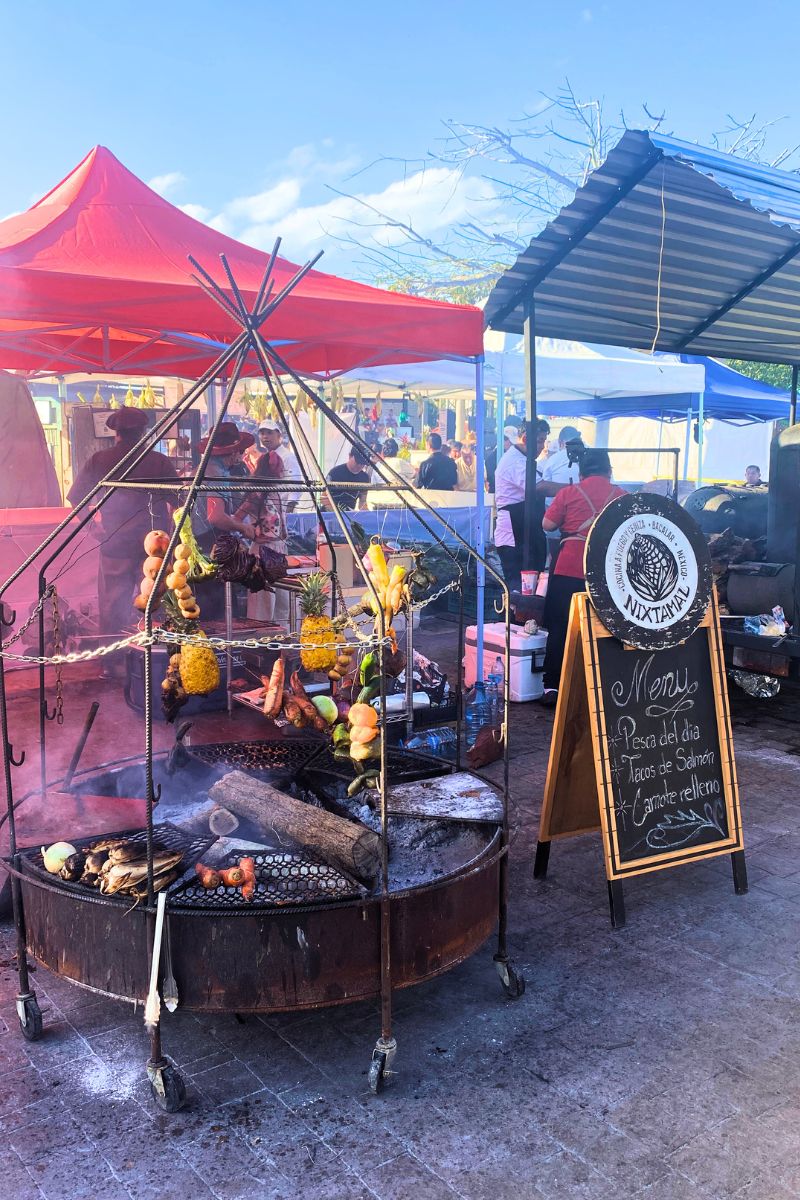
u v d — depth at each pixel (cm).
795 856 438
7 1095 265
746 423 1938
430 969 275
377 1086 264
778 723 673
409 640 512
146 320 494
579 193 597
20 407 807
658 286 762
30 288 459
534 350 743
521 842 452
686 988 324
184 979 256
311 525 1027
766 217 648
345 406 1488
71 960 269
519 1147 245
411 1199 226
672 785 382
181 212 599
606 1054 286
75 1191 229
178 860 270
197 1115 257
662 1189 230
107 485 290
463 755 535
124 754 514
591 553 363
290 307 523
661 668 382
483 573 640
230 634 549
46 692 669
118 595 674
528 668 697
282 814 297
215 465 682
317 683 544
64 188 598
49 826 328
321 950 258
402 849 312
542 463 1240
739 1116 257
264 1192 229
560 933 364
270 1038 295
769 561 713
